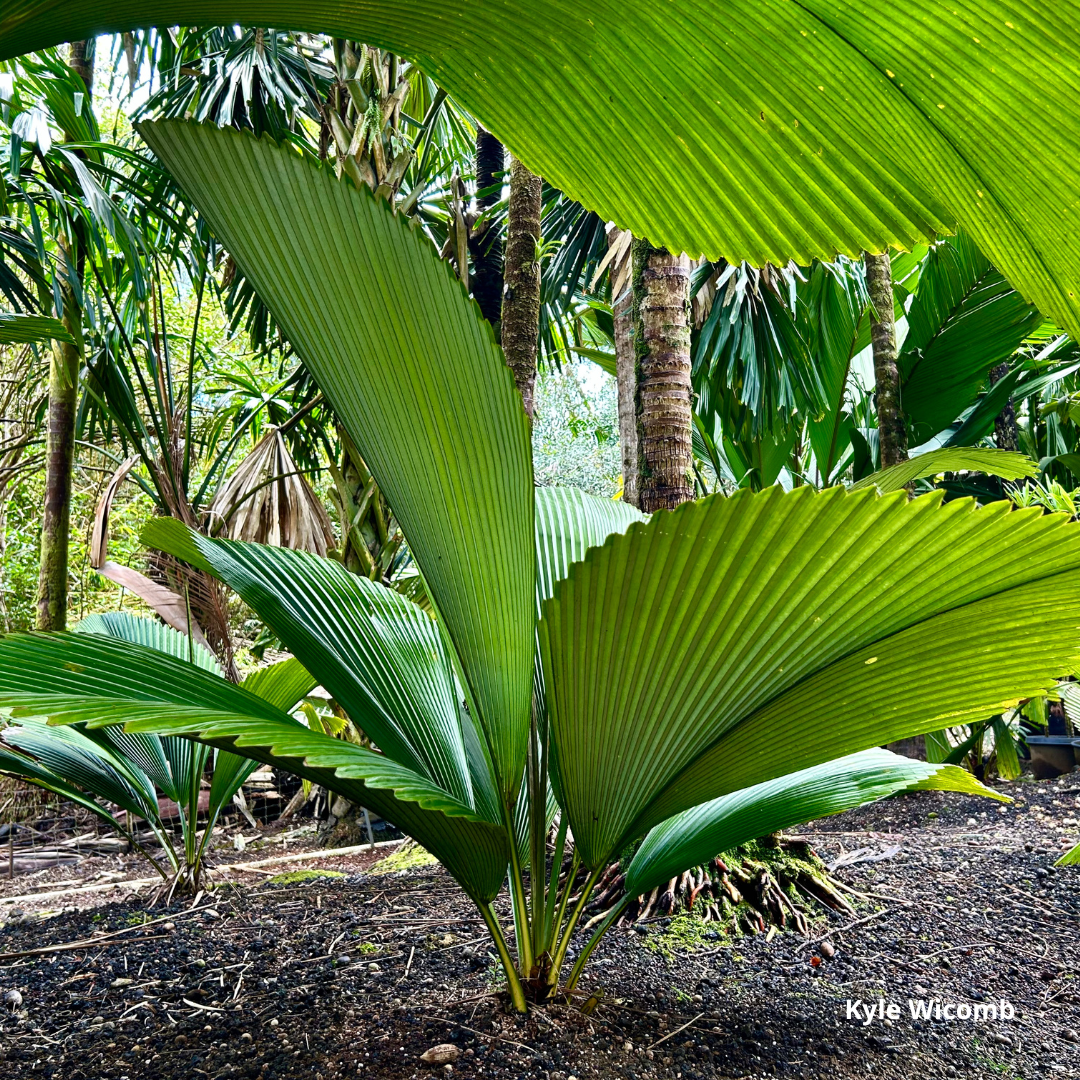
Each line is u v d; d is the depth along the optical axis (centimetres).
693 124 78
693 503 99
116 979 204
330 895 283
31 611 659
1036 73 63
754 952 215
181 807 302
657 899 246
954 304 504
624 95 78
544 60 76
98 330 378
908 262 606
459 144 524
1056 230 73
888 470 355
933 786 185
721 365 503
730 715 131
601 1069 146
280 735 107
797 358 519
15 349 583
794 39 68
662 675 125
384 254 100
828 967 206
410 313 105
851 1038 166
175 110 466
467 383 112
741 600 112
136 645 127
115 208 324
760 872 250
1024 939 225
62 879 429
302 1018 171
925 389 541
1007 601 108
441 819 134
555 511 217
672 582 110
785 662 121
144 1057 159
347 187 95
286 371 560
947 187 76
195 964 212
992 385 579
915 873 290
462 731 178
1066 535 96
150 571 390
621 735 137
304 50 459
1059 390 639
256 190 98
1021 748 618
